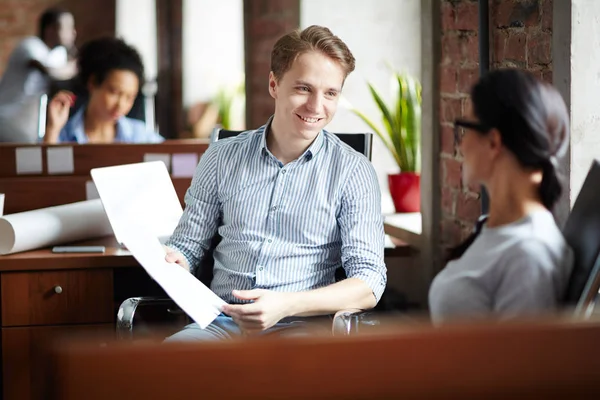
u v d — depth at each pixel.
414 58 4.50
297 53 2.52
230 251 2.65
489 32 2.83
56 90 3.79
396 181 3.84
